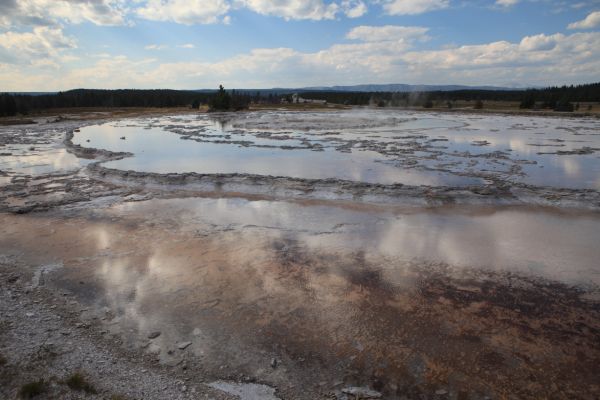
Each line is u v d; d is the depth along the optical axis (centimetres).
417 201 1639
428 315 862
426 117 6525
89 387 633
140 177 2019
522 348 756
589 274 1040
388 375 691
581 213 1513
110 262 1116
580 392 653
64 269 1076
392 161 2519
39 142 3600
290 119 5819
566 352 746
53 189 1902
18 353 710
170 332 803
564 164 2459
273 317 855
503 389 658
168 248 1210
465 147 3119
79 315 860
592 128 4578
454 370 700
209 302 912
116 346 759
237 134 4075
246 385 670
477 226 1386
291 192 1775
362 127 4725
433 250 1188
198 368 705
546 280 1012
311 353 745
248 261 1119
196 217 1495
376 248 1203
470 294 947
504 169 2281
